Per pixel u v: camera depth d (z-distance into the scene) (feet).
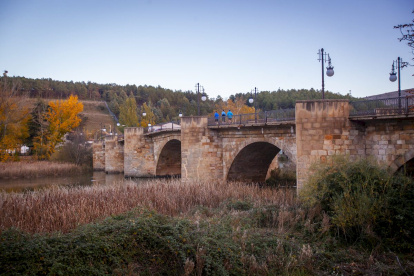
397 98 66.33
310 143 75.15
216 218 60.34
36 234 40.70
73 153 243.60
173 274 38.86
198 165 119.75
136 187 85.76
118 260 38.06
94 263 36.47
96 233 40.37
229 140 116.06
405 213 48.73
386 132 70.18
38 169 193.26
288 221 57.57
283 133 93.81
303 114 75.56
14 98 224.74
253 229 54.34
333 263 44.50
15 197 71.72
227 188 88.38
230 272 39.32
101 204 67.92
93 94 630.74
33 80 591.37
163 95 593.42
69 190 83.46
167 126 188.14
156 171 172.55
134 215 49.73
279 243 46.75
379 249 47.44
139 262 39.52
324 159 74.33
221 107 260.83
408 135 66.85
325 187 56.65
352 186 53.88
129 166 184.55
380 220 49.75
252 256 42.19
